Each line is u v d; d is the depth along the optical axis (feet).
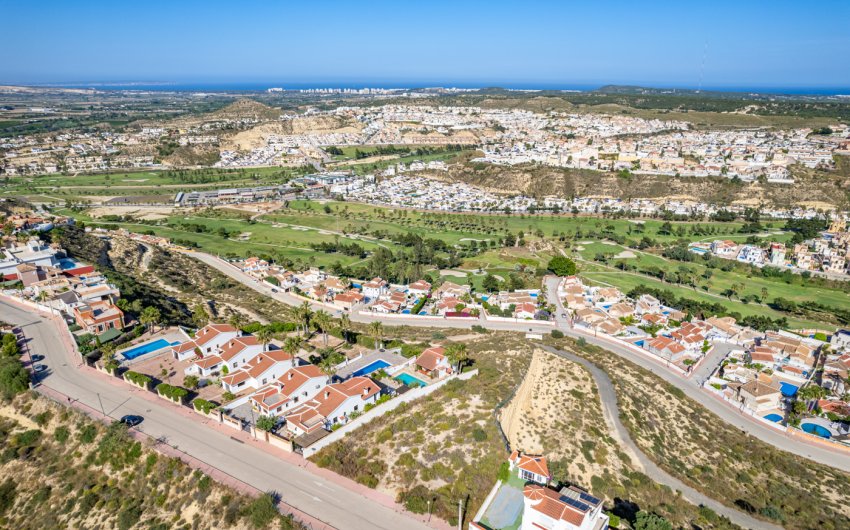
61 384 353.31
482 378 375.04
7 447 298.97
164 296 558.97
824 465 373.81
